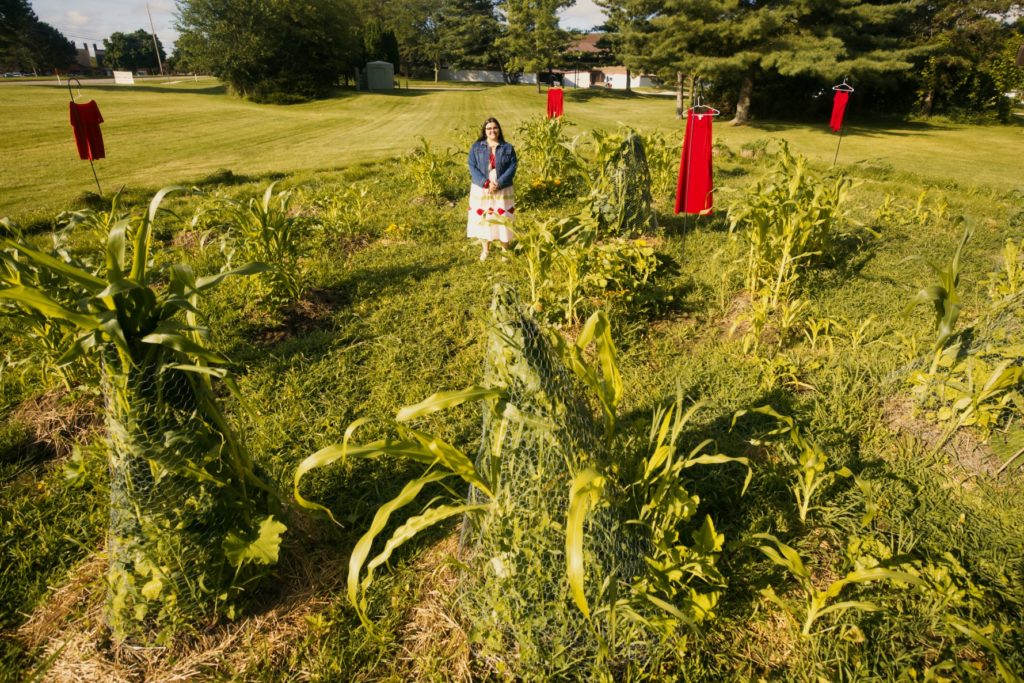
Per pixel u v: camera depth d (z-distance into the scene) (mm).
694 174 6277
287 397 3928
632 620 2137
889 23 24328
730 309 5258
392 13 74375
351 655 2305
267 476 2639
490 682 2219
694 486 2979
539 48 44844
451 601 2502
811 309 5023
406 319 5129
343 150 16594
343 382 4148
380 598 2535
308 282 5660
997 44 28078
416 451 2041
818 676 2154
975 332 3857
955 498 2939
